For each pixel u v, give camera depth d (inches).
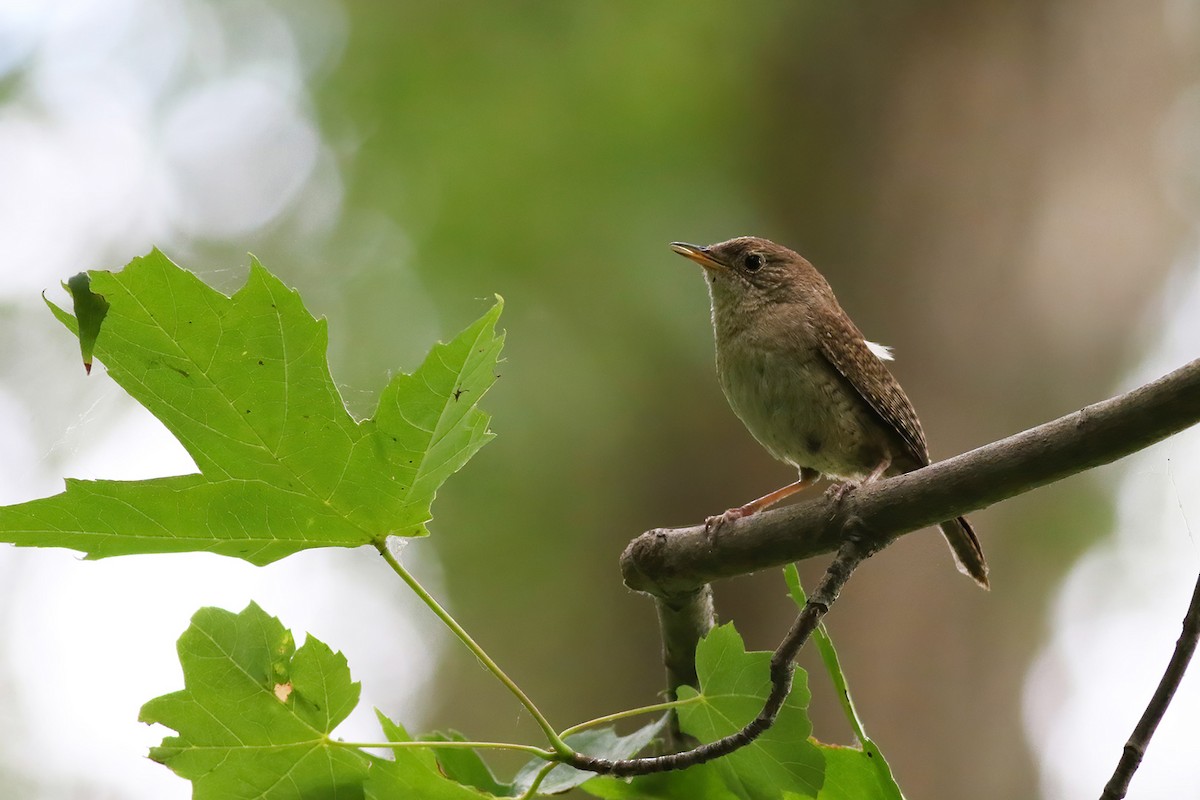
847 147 539.8
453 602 533.6
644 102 550.9
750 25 552.7
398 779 133.0
